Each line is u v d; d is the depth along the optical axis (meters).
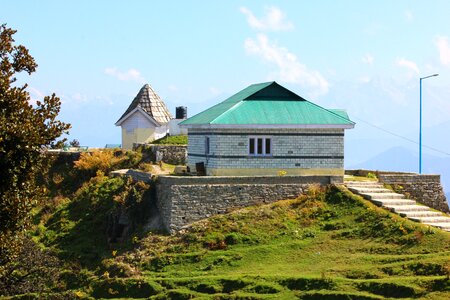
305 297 41.91
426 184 59.56
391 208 53.06
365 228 50.50
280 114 60.78
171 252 51.38
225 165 59.22
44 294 48.28
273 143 60.00
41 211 64.50
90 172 71.44
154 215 57.22
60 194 69.19
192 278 46.53
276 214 54.28
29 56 36.81
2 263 36.78
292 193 57.25
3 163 33.62
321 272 44.62
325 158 60.75
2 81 34.56
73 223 60.25
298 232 51.66
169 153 73.69
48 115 35.91
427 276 41.84
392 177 59.28
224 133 59.22
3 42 36.22
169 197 54.91
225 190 55.75
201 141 62.38
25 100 35.25
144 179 60.19
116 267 50.75
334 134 60.88
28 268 49.31
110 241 55.66
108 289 48.44
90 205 62.16
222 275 46.75
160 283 47.22
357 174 69.69
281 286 43.66
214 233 52.38
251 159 59.66
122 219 56.22
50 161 36.91
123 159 73.31
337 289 42.00
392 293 40.62
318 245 49.44
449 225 49.78
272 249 49.53
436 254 44.66
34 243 53.25
